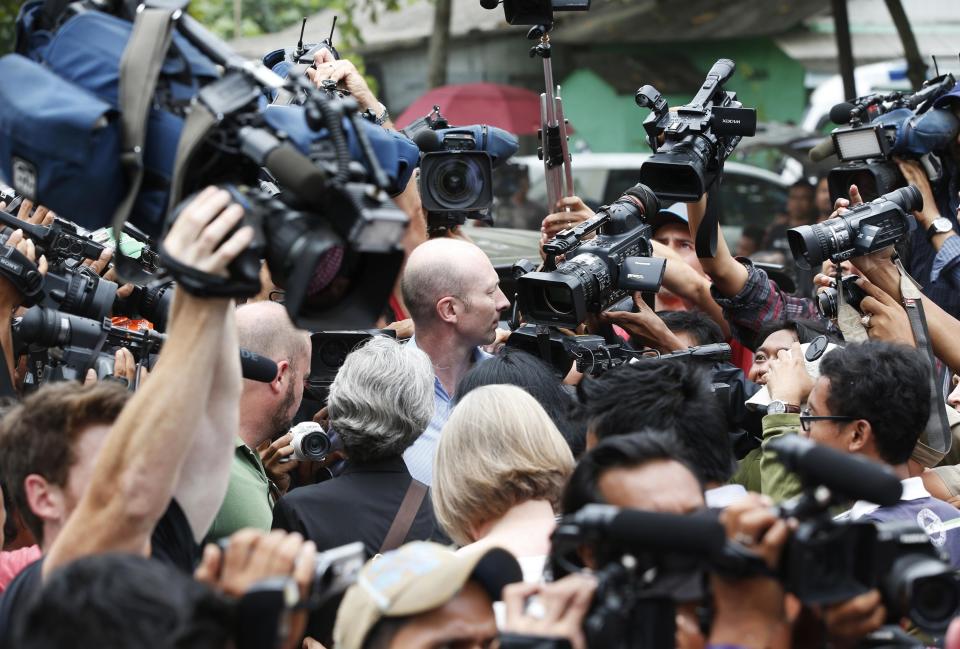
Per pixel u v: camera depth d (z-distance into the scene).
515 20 5.41
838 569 2.53
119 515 2.71
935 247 5.27
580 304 4.67
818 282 5.04
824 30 15.21
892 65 14.23
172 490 2.76
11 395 4.50
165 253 2.63
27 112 2.88
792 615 2.74
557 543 2.70
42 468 3.15
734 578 2.62
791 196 11.73
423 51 16.14
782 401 4.47
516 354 4.60
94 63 2.95
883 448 3.96
